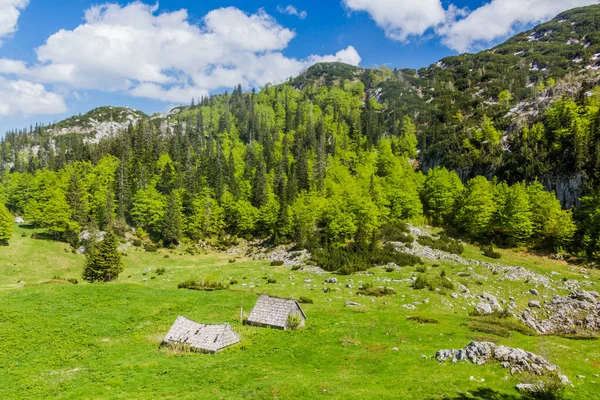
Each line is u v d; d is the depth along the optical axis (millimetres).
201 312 48375
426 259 81750
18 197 134375
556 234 87062
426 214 116438
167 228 115375
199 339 36750
